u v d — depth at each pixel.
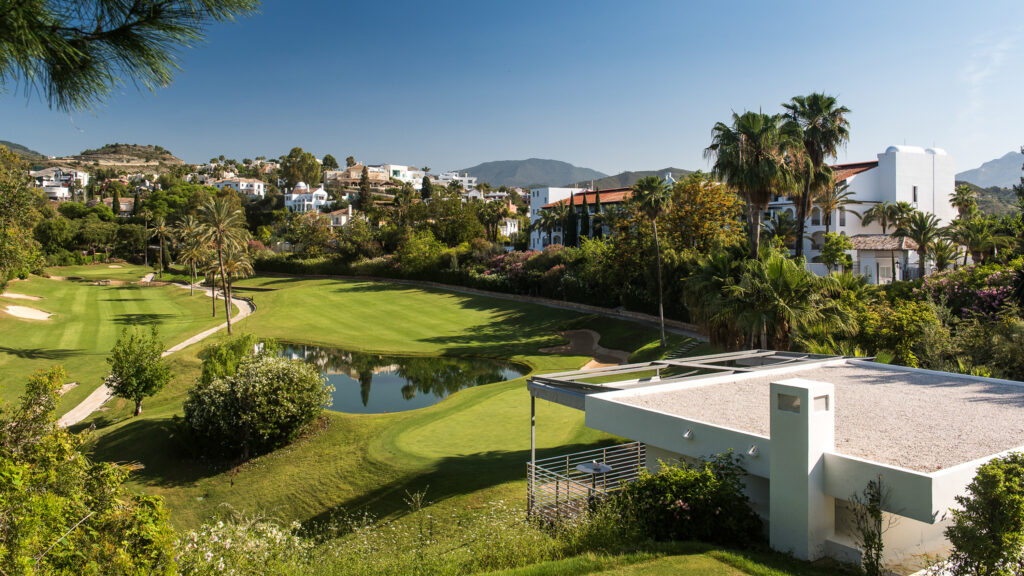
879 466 6.84
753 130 25.81
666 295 43.66
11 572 4.26
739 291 22.33
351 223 94.31
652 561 7.01
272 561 7.88
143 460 20.19
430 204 95.69
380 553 9.34
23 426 6.81
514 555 8.04
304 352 43.59
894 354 20.36
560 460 15.88
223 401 20.05
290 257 91.12
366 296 67.88
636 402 11.02
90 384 31.00
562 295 55.22
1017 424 9.52
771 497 7.68
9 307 50.12
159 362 25.89
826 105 32.47
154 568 5.70
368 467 17.44
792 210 53.47
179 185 152.25
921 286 28.84
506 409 23.09
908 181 53.06
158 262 107.06
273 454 20.06
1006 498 5.88
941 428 9.27
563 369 35.75
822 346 20.02
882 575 6.77
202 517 16.50
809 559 7.24
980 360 17.86
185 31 3.53
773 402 7.65
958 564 6.42
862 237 46.91
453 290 67.81
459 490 14.62
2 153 28.38
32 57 3.19
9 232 29.47
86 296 64.31
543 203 106.38
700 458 8.88
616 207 68.94
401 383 33.72
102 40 3.44
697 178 44.69
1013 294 23.20
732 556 7.05
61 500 5.09
